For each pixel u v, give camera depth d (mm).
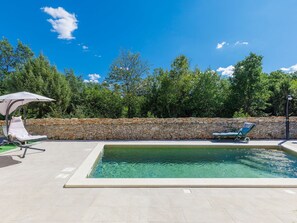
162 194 3771
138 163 7363
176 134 11078
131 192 3865
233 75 21094
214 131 11000
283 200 3512
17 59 29781
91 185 4121
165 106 19766
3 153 7234
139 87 20719
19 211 3111
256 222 2799
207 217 2934
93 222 2795
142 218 2900
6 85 18750
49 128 10875
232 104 20141
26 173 4996
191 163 7320
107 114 20641
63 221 2820
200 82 19453
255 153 8461
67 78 25328
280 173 6086
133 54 20734
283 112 21922
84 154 7141
